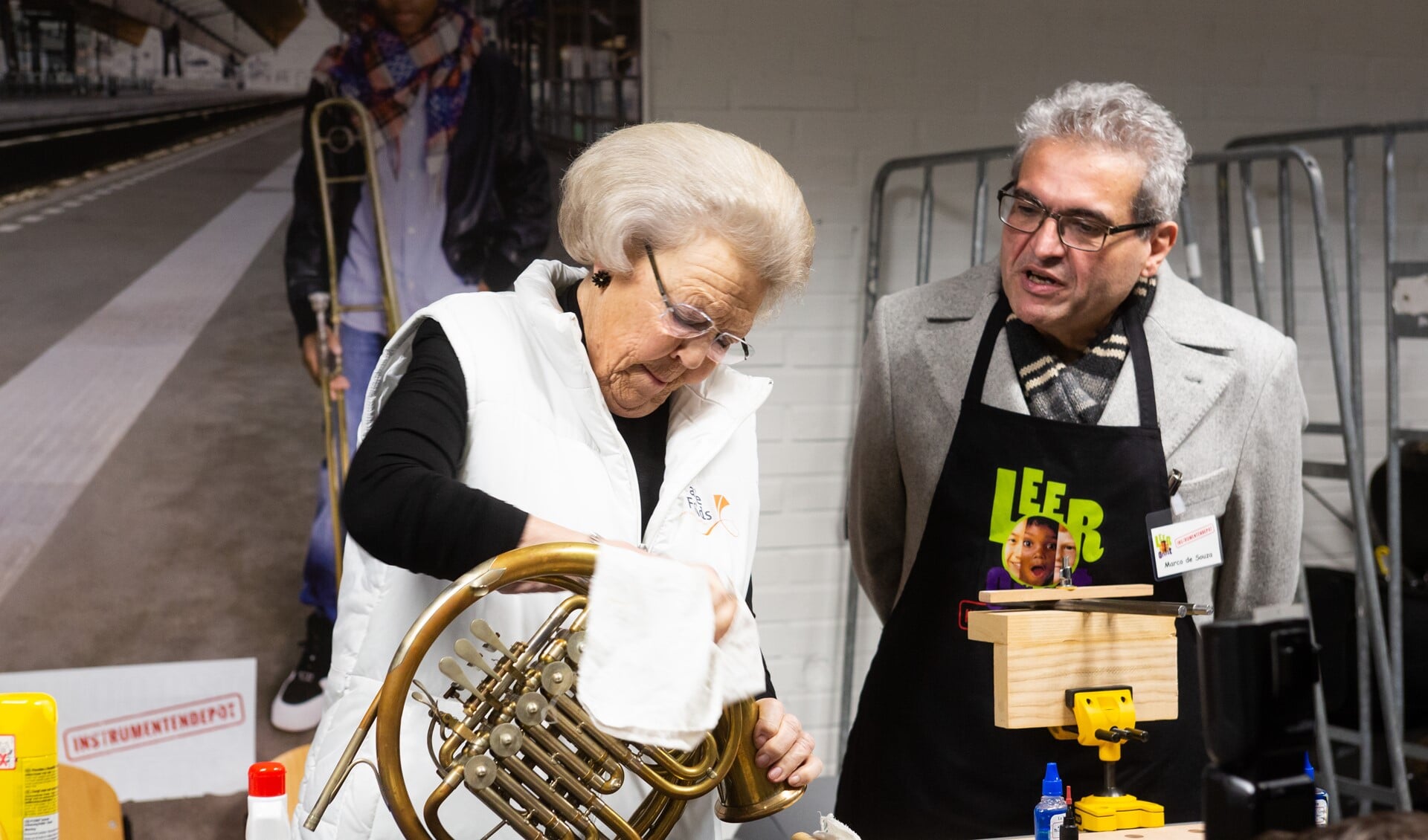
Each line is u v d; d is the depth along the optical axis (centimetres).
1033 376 166
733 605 96
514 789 94
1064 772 155
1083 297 156
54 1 243
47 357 249
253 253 256
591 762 97
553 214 267
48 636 250
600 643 88
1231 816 76
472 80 261
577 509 112
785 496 294
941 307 177
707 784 98
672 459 120
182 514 256
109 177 250
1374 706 280
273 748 261
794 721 110
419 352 112
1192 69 309
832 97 289
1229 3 310
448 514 94
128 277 252
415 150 260
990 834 157
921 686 165
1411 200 324
